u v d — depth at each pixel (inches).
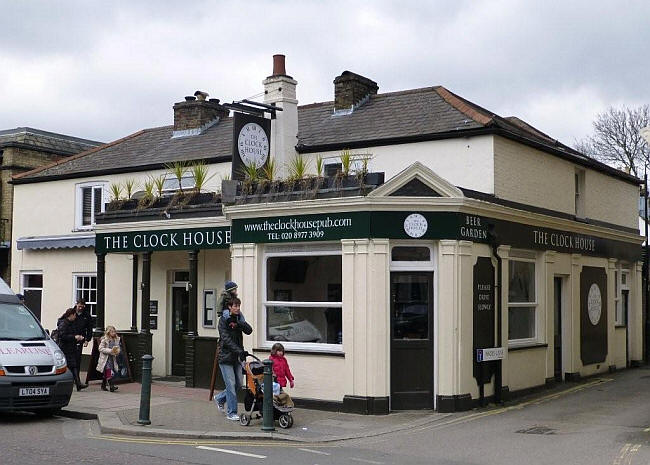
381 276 533.0
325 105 816.3
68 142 1173.1
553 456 406.6
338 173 552.7
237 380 514.9
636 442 444.1
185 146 845.2
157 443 442.3
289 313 579.8
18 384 498.0
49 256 882.1
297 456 405.1
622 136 1641.2
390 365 536.7
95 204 864.3
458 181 650.8
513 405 587.8
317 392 553.3
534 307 680.4
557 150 730.2
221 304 518.0
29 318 565.0
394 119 725.3
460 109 692.1
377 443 442.9
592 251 795.4
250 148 657.0
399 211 537.0
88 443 436.5
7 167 1059.3
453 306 542.9
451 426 493.7
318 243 565.3
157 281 778.2
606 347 826.2
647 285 978.7
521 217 637.3
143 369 492.4
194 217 670.5
